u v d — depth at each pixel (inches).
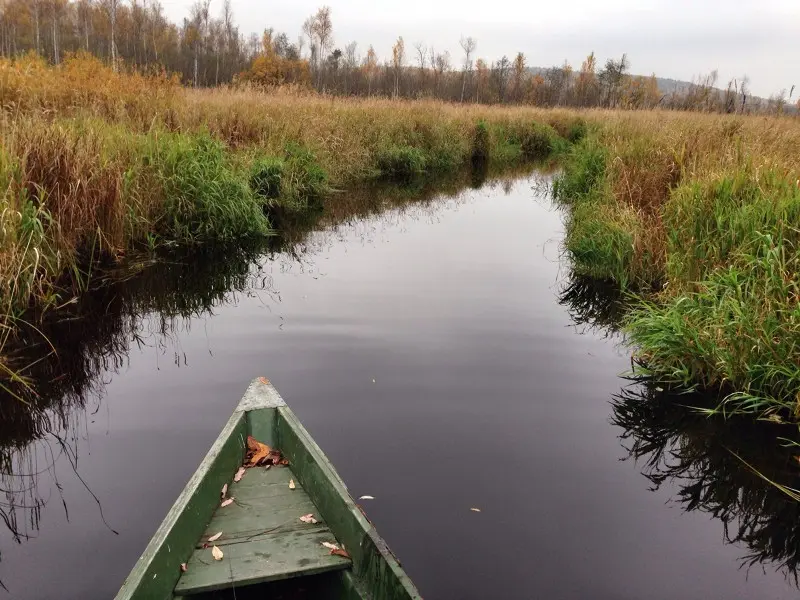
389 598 91.4
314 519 118.1
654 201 316.5
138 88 458.0
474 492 133.7
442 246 370.0
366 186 567.8
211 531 113.6
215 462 124.3
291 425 139.4
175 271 295.6
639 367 194.7
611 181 362.3
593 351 214.4
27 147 255.6
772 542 123.5
